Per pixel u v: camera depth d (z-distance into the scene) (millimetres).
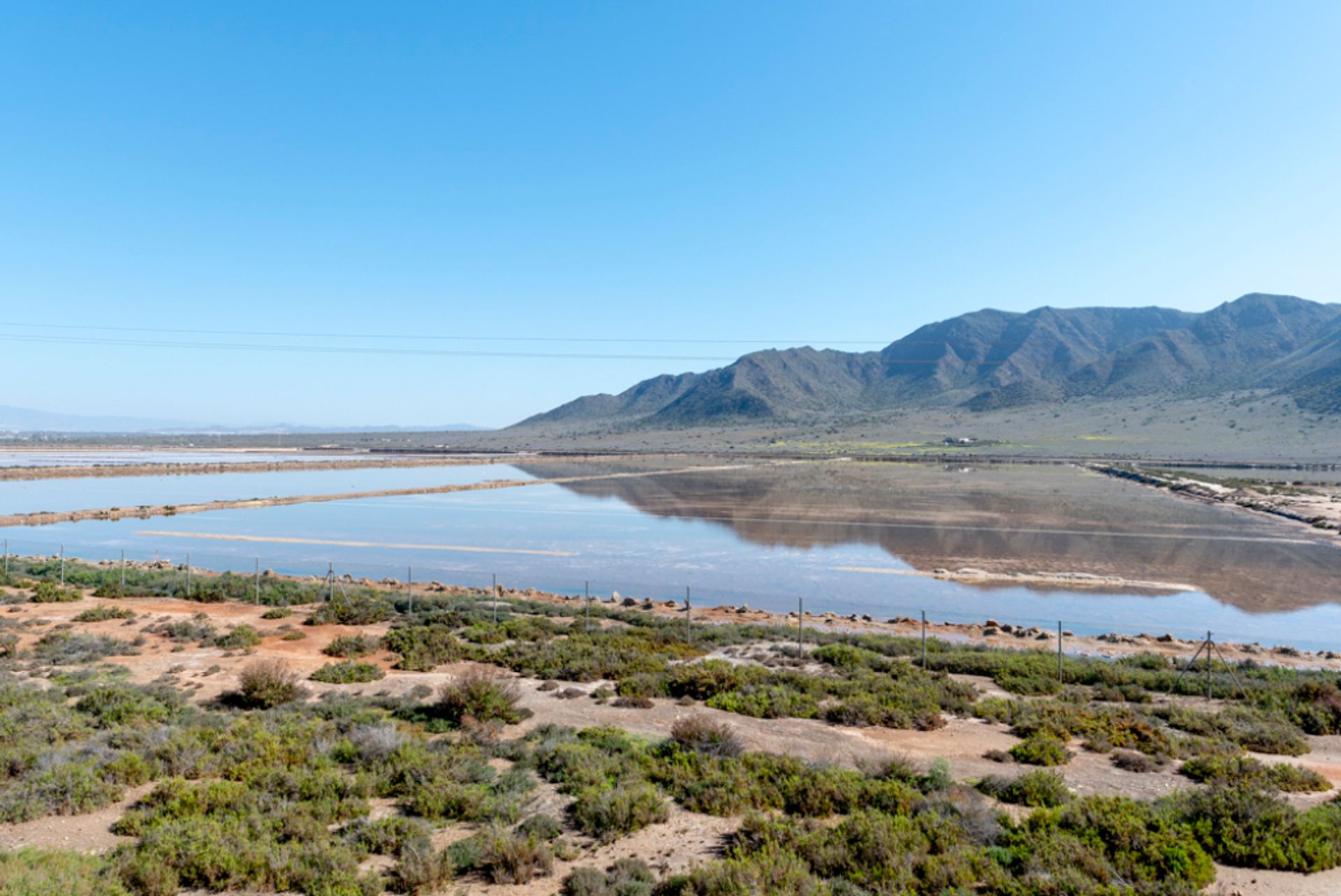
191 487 94250
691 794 11875
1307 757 15203
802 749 14641
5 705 15297
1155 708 18578
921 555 48469
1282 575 42031
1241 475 113750
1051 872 8984
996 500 78562
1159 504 75062
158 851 9164
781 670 22094
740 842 10008
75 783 11219
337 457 163250
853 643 26062
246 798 10883
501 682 17469
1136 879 8969
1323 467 129500
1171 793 12023
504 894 8820
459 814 11062
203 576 36594
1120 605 35594
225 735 13922
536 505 76312
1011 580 40969
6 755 11953
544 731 15344
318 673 19969
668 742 14531
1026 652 24984
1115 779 13125
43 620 26234
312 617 27547
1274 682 20844
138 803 11094
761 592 38594
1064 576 41812
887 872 8977
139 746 13047
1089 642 28500
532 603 32656
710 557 48188
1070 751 14539
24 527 59156
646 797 11367
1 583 32938
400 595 33438
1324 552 48875
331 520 64938
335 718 15500
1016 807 11594
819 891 8539
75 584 33875
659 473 118438
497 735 15031
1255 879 9141
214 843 9359
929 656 23922
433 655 22297
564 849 9891
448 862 9289
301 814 10555
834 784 11742
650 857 9852
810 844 9672
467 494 87750
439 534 56844
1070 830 10141
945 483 99062
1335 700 18453
